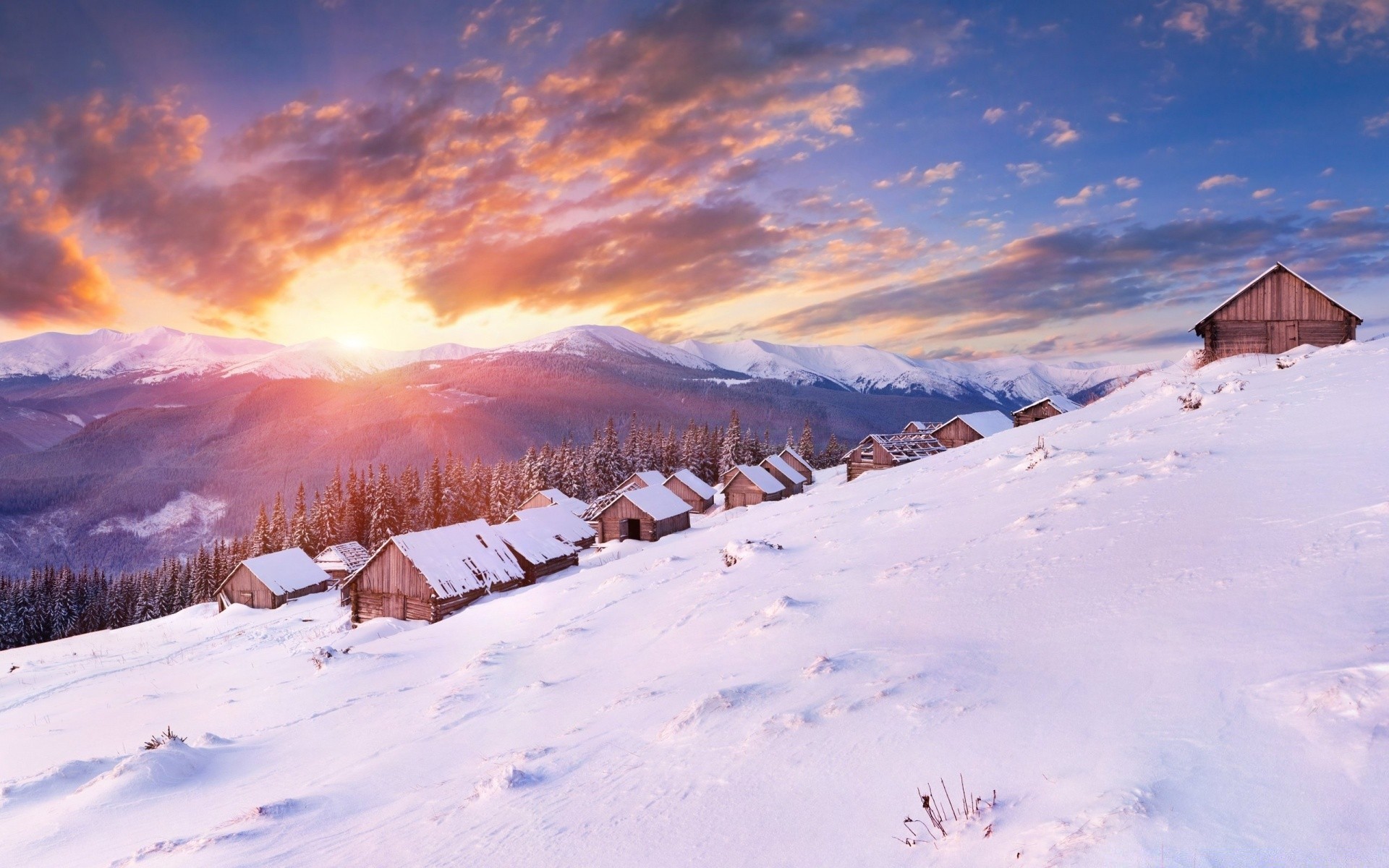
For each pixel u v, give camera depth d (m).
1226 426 16.23
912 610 10.09
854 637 9.66
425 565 35.28
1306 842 3.31
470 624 25.31
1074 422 27.41
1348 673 4.65
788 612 11.75
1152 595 7.81
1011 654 7.32
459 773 8.88
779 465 76.75
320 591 62.06
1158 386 31.09
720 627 12.79
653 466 116.75
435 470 103.75
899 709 6.58
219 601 61.62
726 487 71.25
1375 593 6.10
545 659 14.94
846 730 6.46
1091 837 3.66
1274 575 7.26
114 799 10.52
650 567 24.84
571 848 5.60
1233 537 8.86
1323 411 15.07
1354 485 9.45
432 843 6.40
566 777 7.36
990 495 17.50
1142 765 4.42
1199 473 12.62
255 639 41.41
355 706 15.49
